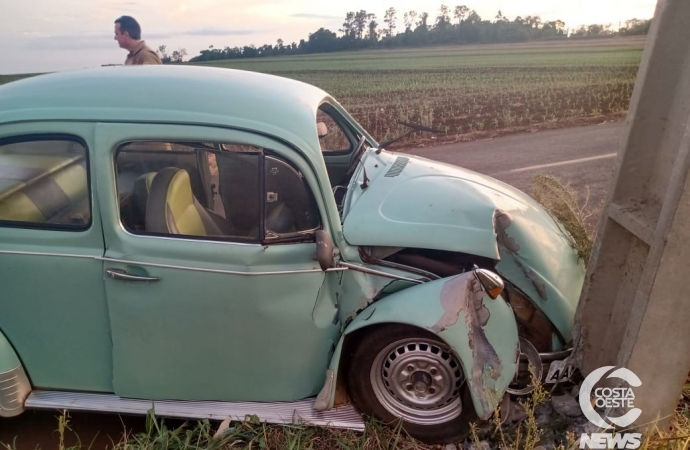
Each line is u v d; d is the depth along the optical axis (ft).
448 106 29.60
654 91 8.97
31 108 9.19
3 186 9.35
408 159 12.23
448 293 9.18
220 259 9.08
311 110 10.16
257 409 9.96
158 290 9.18
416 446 9.86
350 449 9.53
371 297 9.75
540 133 27.86
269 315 9.34
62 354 9.82
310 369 9.91
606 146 25.09
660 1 8.55
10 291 9.41
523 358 10.57
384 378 9.93
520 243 10.50
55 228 9.21
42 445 10.32
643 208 9.43
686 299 8.78
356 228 9.70
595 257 10.03
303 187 9.29
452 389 9.78
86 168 9.02
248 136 9.05
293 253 9.25
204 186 10.44
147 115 9.05
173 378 9.84
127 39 19.98
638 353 9.21
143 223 9.23
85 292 9.32
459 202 10.23
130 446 9.50
